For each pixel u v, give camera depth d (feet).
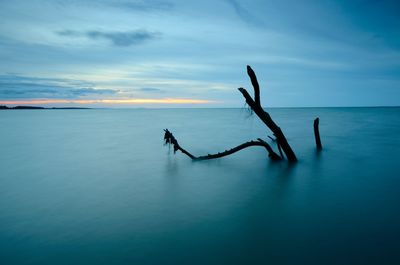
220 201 31.89
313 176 42.47
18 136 104.99
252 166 49.62
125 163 54.13
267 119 46.37
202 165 51.31
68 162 55.52
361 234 23.31
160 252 20.88
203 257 20.20
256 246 21.63
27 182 40.40
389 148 67.72
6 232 24.07
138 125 168.76
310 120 206.59
